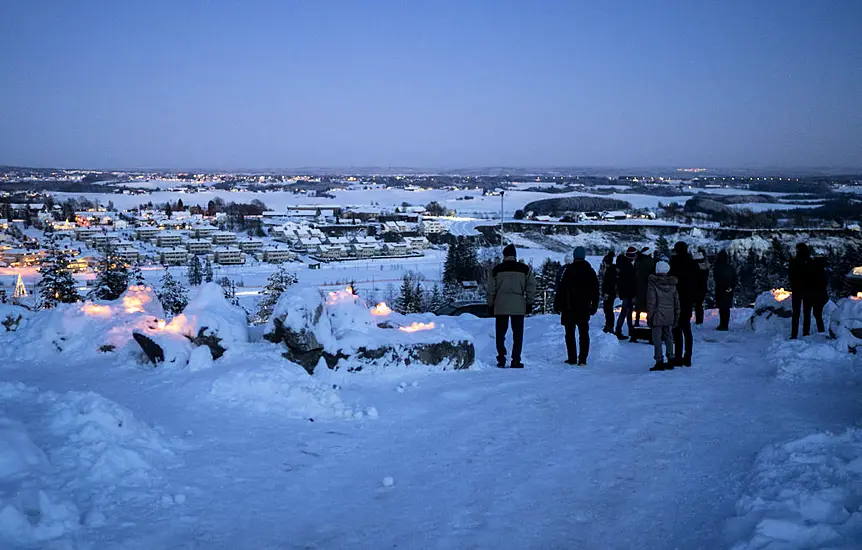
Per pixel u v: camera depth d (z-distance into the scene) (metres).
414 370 10.92
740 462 6.50
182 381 9.38
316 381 9.41
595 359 12.90
